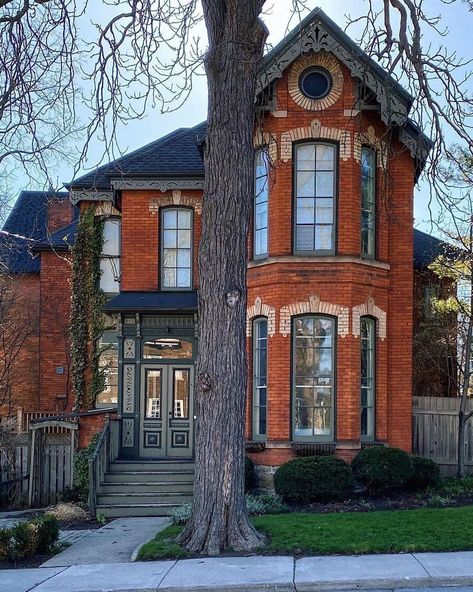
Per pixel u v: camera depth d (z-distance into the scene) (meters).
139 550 10.95
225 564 9.78
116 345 21.47
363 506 13.98
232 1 11.47
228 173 11.30
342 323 16.55
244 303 11.25
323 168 17.08
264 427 17.09
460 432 17.92
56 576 9.84
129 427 18.89
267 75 16.52
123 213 19.89
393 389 17.45
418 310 22.70
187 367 19.06
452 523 11.55
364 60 14.57
